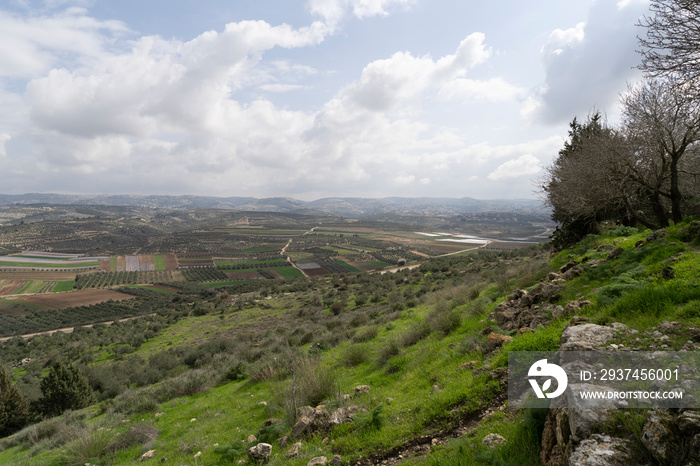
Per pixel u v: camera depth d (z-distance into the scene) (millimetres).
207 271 155500
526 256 37906
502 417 5273
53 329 81125
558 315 7387
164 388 17719
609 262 9750
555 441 3703
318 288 83250
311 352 17859
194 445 8953
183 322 66438
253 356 23609
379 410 6891
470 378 6969
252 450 7051
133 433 10484
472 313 13406
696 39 9227
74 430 11891
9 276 145625
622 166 13992
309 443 6855
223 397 14297
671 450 2705
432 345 11422
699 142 13672
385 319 22859
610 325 5484
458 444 4938
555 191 18719
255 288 111438
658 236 9617
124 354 49781
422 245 189250
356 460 5754
